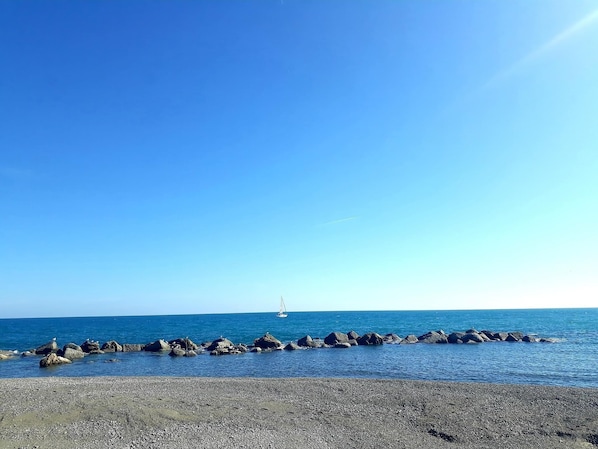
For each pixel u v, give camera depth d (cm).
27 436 1548
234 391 2556
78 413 1836
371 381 2986
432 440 1664
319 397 2405
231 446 1497
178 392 2475
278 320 18788
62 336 9744
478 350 5578
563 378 3434
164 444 1501
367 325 13475
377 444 1591
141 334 10125
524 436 1723
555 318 17000
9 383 2844
